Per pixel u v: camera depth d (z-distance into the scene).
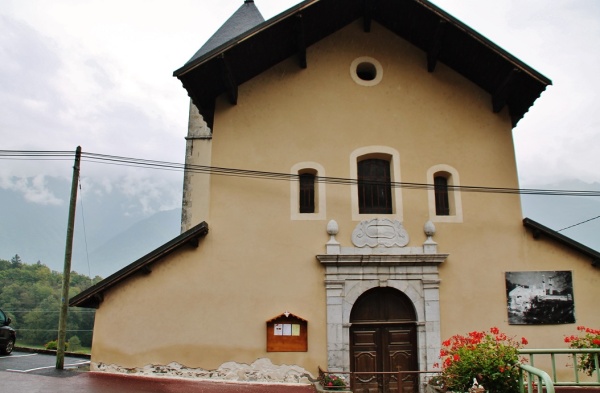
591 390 11.14
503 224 12.62
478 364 7.80
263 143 12.70
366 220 12.34
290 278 11.86
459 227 12.52
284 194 12.40
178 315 11.48
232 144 12.63
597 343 8.86
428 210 12.59
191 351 11.33
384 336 11.95
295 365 11.37
